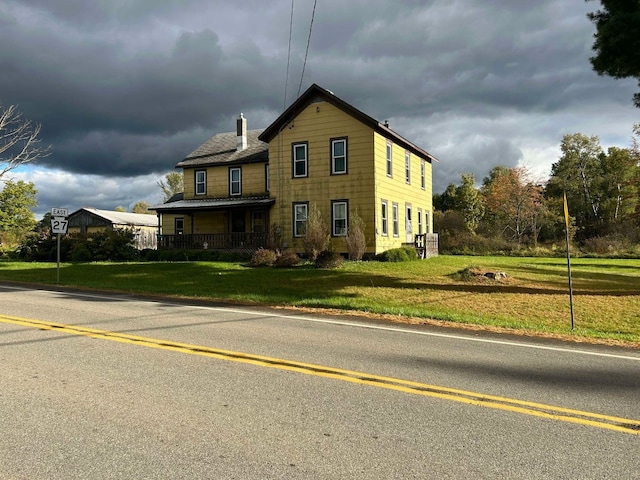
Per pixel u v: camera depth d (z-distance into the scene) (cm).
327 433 389
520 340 788
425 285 1538
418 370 580
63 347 673
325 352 665
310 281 1614
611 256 3356
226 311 1045
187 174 3088
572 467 335
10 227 3984
